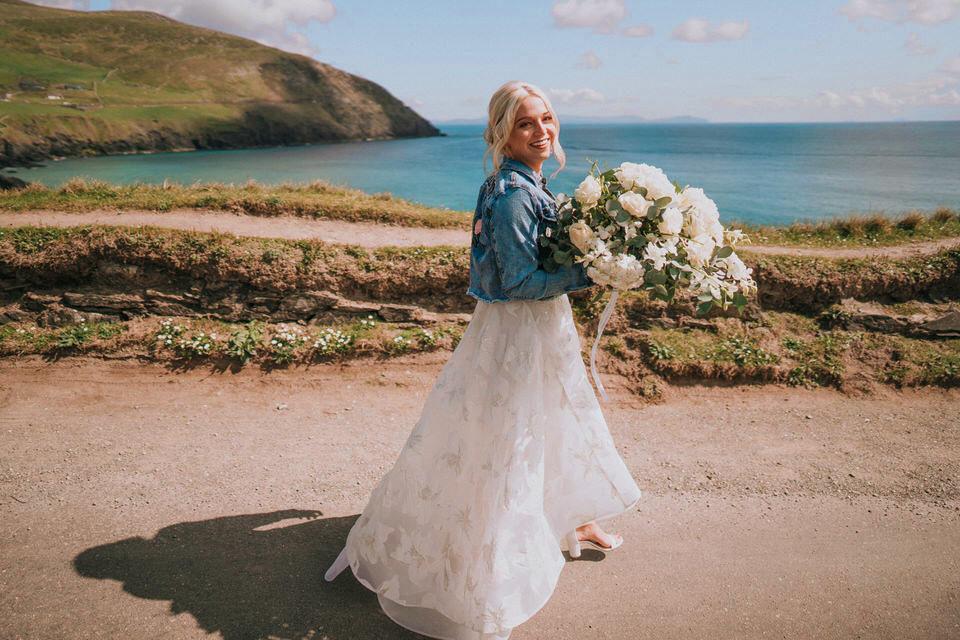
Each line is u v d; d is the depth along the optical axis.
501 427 2.12
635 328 5.66
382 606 2.33
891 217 10.33
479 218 2.15
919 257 6.39
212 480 3.45
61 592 2.45
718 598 2.53
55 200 8.12
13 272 5.60
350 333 5.53
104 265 5.66
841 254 7.02
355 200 9.07
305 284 5.75
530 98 2.00
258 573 2.63
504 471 2.11
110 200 8.27
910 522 3.15
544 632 2.32
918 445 4.07
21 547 2.74
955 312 5.59
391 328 5.68
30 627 2.25
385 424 4.33
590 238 1.91
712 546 2.91
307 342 5.35
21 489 3.25
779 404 4.77
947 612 2.47
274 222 7.83
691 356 5.23
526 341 2.13
